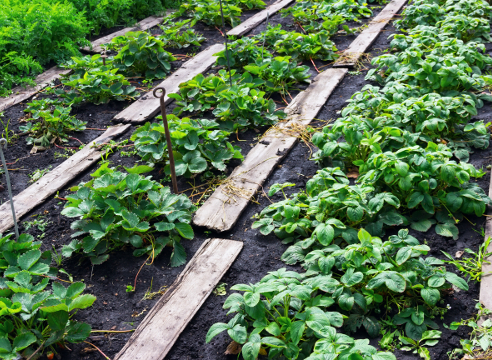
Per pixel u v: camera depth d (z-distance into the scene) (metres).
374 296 2.18
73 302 2.11
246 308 2.11
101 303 2.27
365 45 3.79
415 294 2.21
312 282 2.13
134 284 2.33
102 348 2.15
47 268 2.28
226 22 4.48
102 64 3.50
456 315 2.17
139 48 3.57
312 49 3.66
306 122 3.06
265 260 2.39
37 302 2.13
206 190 2.69
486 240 2.35
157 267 2.39
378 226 2.41
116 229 2.43
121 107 3.30
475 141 2.83
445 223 2.45
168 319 2.19
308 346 2.09
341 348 1.97
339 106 3.21
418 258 2.29
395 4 4.76
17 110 3.27
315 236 2.34
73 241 2.43
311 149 2.89
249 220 2.55
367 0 5.00
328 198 2.38
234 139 3.02
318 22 4.41
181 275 2.32
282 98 3.33
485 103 3.14
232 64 3.56
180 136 2.75
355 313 2.18
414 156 2.47
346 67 3.56
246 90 3.02
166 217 2.48
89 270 2.38
